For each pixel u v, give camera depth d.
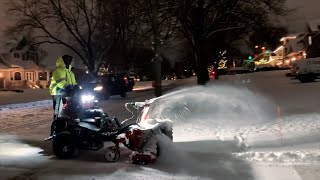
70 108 9.40
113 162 8.73
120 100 29.28
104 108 21.41
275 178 7.19
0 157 9.41
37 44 48.84
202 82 28.28
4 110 23.09
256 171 7.66
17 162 8.89
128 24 29.94
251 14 27.31
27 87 59.12
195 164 8.27
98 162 8.77
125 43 46.31
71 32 47.91
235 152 9.09
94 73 48.19
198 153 9.09
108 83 31.28
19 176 7.76
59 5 47.06
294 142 9.72
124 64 53.41
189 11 26.02
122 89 32.84
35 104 28.02
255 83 31.86
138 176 7.57
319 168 7.66
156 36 17.83
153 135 8.56
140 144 8.48
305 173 7.39
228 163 8.27
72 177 7.61
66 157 9.23
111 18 44.94
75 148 9.26
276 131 11.12
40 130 14.06
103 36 47.84
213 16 28.12
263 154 8.76
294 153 8.68
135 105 9.77
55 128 9.41
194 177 7.42
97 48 48.34
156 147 8.55
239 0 26.91
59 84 9.88
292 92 22.34
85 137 9.16
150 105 9.62
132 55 51.16
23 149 10.38
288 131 11.02
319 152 8.70
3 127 14.99
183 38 29.73
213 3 27.09
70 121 9.27
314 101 17.44
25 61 62.97
